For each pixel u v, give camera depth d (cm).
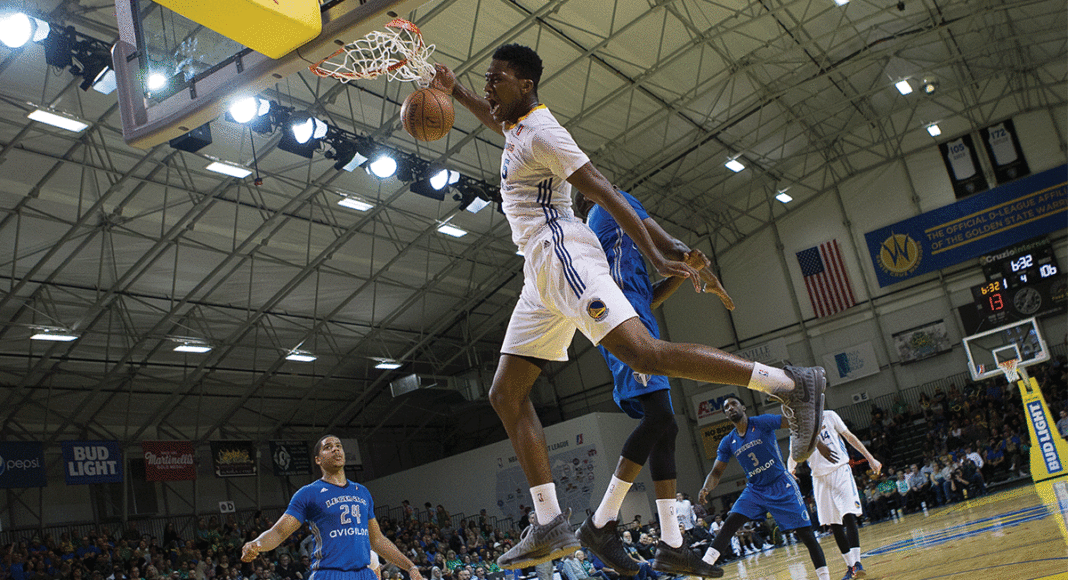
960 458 2477
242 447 2722
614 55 2172
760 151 2994
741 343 3219
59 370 2222
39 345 2138
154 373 2448
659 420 335
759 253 3238
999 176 2892
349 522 530
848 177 3127
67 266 1983
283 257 2322
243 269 2277
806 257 3156
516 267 2909
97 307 2031
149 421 2478
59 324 2019
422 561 2092
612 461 2722
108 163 1792
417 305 2869
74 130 1591
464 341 3153
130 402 2462
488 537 2628
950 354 2911
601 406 3366
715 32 2231
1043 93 2869
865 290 3053
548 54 2083
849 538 753
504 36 1948
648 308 356
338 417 3067
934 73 2847
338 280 2516
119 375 2358
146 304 2194
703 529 2066
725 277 3278
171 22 414
